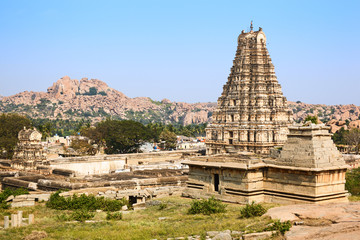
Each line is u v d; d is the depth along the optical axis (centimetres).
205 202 4225
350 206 3516
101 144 17412
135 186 6019
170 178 6300
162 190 5519
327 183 4053
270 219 3409
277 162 4272
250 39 14025
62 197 4866
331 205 3650
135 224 3872
